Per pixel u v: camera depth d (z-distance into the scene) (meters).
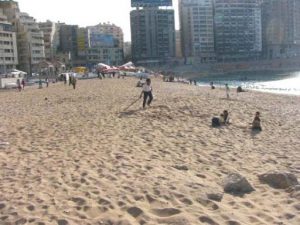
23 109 27.88
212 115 21.83
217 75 161.50
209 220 6.84
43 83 74.19
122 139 14.87
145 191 8.34
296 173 10.29
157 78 98.44
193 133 16.42
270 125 19.39
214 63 195.25
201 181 9.27
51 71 108.50
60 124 19.28
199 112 22.73
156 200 7.80
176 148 13.33
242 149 13.47
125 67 94.62
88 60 189.12
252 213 7.26
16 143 14.74
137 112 22.44
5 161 11.76
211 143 14.43
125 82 63.31
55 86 61.34
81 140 14.84
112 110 23.91
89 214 7.32
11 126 19.31
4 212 7.53
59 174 10.01
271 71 176.62
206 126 18.34
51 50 183.62
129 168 10.41
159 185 8.72
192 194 8.12
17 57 143.00
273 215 7.16
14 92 52.44
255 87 76.81
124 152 12.55
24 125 19.48
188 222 6.74
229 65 190.38
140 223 6.84
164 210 7.31
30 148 13.68
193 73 168.62
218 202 7.83
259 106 29.16
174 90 46.69
